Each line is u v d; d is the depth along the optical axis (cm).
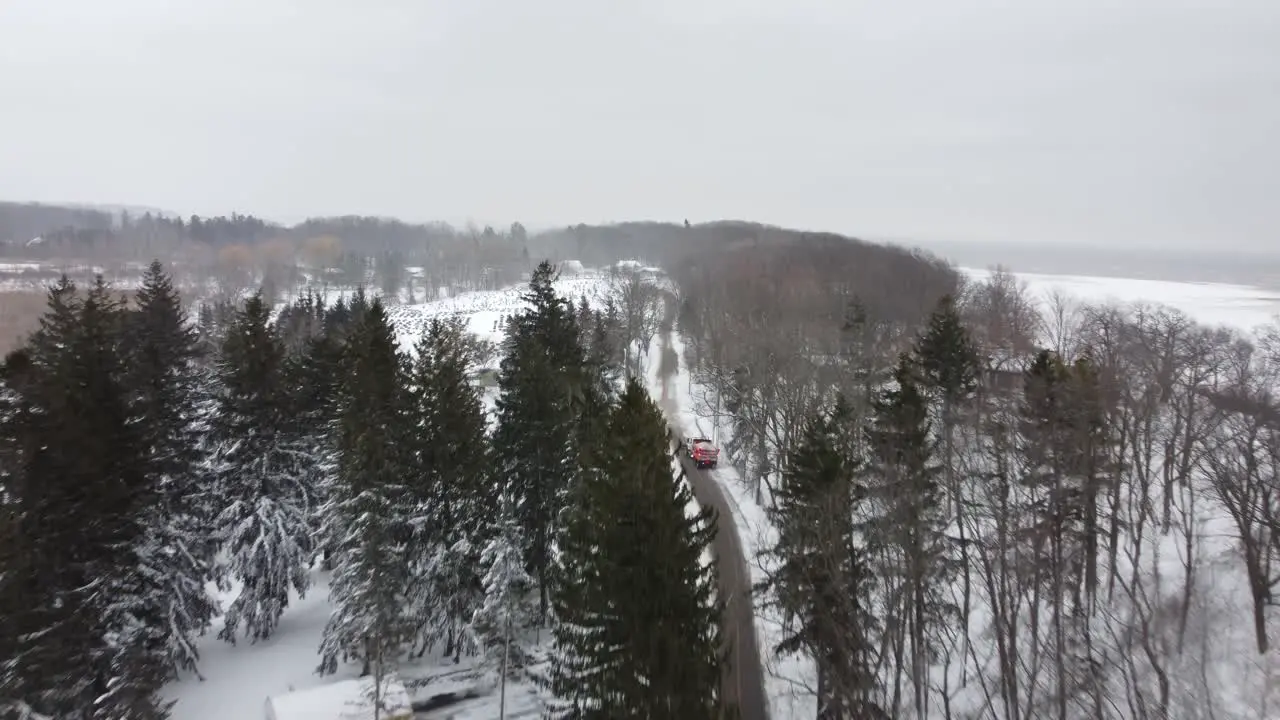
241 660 3047
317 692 2633
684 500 1773
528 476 2995
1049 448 2781
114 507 2439
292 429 3359
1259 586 2405
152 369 3167
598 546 1748
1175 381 3750
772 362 4641
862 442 3359
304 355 4362
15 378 2698
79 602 2323
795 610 2339
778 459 4038
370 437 2816
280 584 3127
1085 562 2725
